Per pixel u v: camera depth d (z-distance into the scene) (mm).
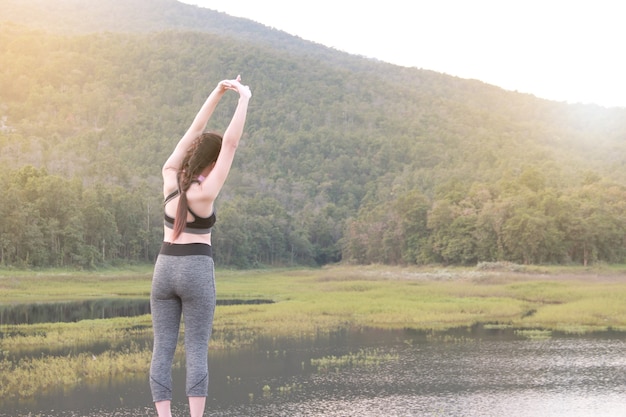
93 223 87125
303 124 194125
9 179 85188
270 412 15602
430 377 19656
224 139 3275
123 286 64000
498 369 20953
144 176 139750
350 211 143375
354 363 21766
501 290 51781
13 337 26219
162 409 3268
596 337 28094
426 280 70625
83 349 23188
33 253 75562
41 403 15805
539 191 100562
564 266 84188
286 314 34906
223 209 111062
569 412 15766
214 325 31156
